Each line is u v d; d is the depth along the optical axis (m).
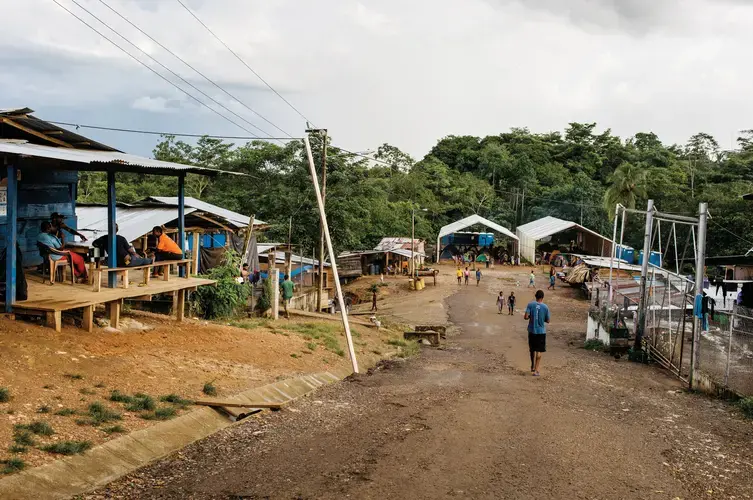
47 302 11.18
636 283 32.88
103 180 51.16
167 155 57.41
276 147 53.66
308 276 41.84
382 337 22.97
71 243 14.87
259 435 8.41
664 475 7.38
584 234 69.12
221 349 13.30
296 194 44.88
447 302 41.88
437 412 9.95
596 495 6.53
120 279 14.57
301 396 11.09
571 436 8.78
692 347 15.29
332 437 8.38
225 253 22.83
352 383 13.23
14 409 7.49
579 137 110.69
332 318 25.52
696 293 15.48
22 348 9.43
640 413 11.10
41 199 14.93
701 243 15.53
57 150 12.44
